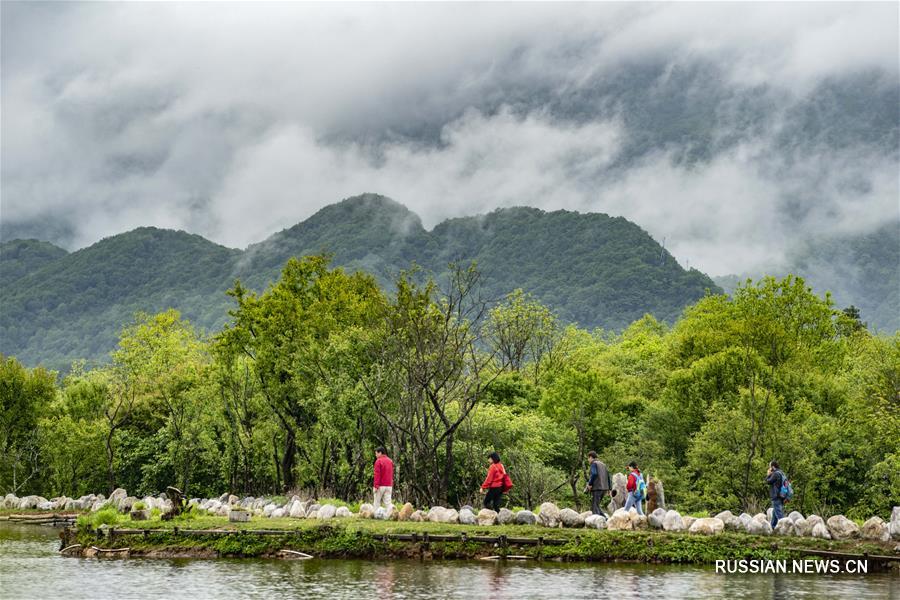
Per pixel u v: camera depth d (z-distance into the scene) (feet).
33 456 234.58
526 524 115.44
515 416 201.26
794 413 197.77
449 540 109.29
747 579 96.53
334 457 185.57
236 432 212.23
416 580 94.07
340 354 172.24
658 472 194.39
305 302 204.85
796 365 231.30
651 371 282.36
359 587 90.58
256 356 201.87
